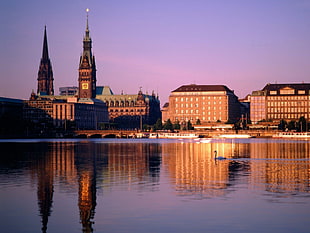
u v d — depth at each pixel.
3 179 102.94
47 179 102.81
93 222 66.50
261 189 88.31
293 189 88.25
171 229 63.56
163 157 163.38
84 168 125.38
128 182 97.38
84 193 85.06
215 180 99.56
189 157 162.50
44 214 70.56
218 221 66.88
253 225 65.19
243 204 75.94
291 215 69.56
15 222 66.69
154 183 95.81
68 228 64.06
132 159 155.12
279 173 111.00
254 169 119.75
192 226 64.75
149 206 74.81
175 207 74.19
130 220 67.38
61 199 79.94
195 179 101.25
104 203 76.81
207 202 77.38
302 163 136.25
